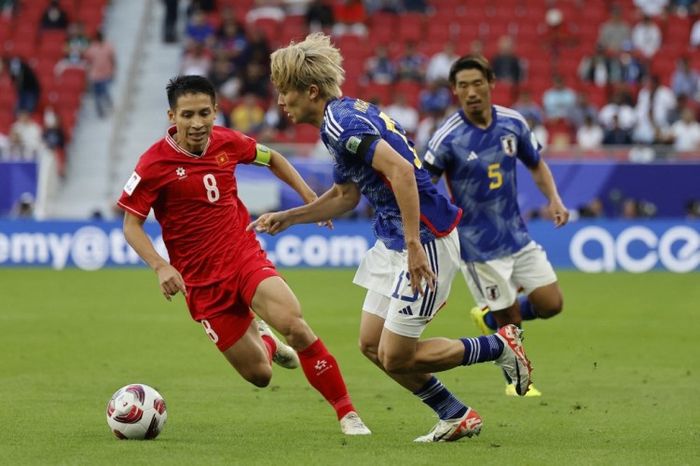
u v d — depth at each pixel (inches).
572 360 1587.1
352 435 1020.5
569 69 3737.7
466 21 3939.5
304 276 2748.5
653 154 2962.6
